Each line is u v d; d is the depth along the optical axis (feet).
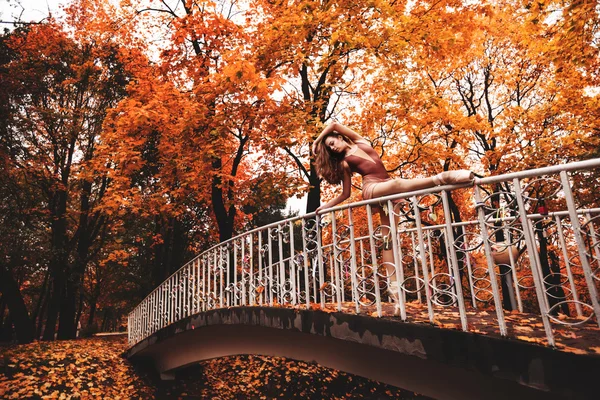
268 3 38.14
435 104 35.73
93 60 53.42
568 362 8.02
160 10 41.19
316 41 30.68
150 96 34.71
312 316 15.12
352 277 13.35
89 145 55.42
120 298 77.77
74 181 56.70
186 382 34.83
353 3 28.73
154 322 33.47
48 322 51.65
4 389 25.45
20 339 45.98
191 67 37.40
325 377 35.55
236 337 23.17
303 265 16.10
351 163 13.93
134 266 75.77
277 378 35.32
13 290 46.98
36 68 48.01
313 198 35.99
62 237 54.24
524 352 8.71
